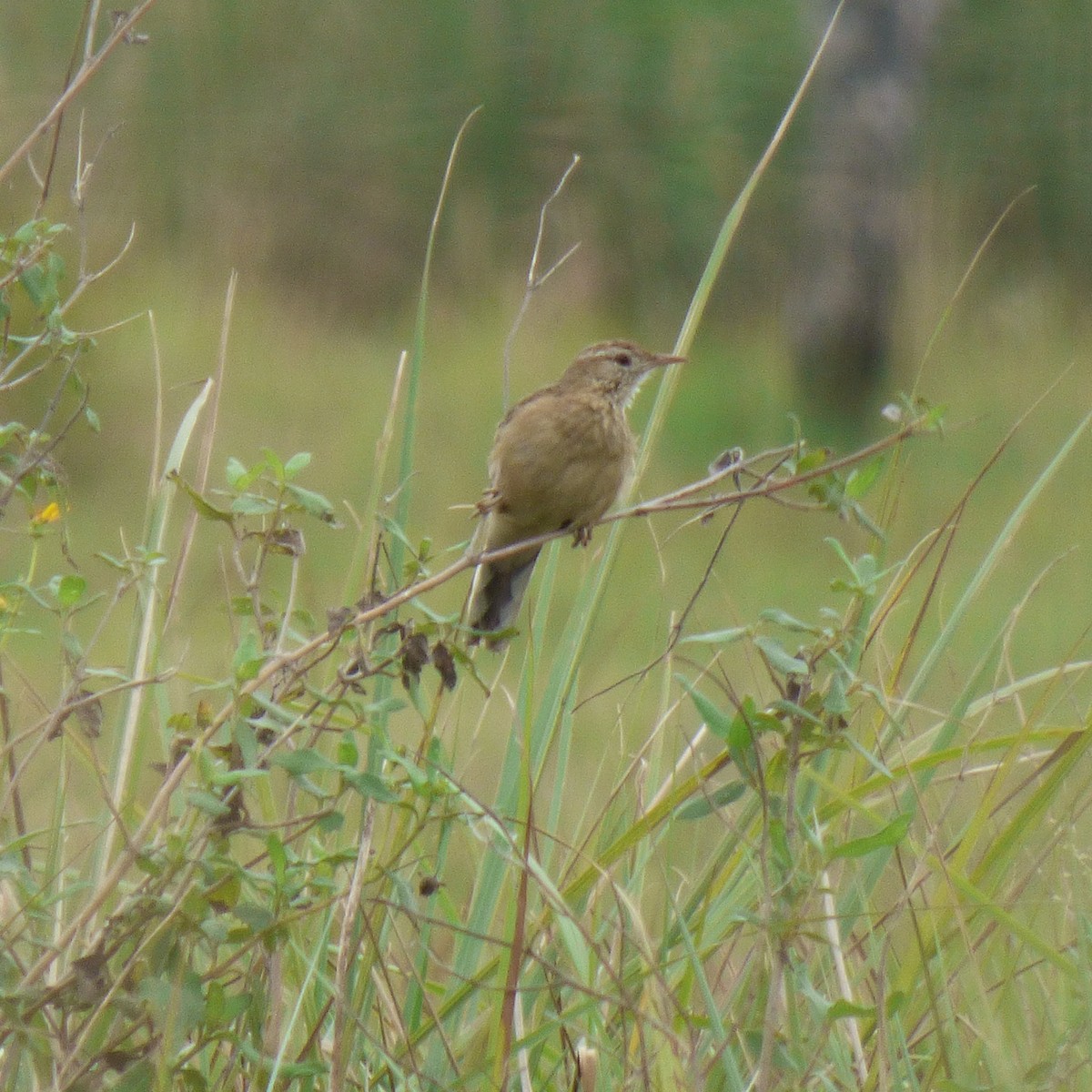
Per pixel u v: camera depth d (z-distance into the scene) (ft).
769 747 24.85
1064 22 115.65
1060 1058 22.08
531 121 116.78
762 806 22.61
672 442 92.63
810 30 110.83
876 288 98.32
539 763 25.46
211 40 112.98
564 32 120.47
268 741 21.29
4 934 20.42
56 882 23.32
